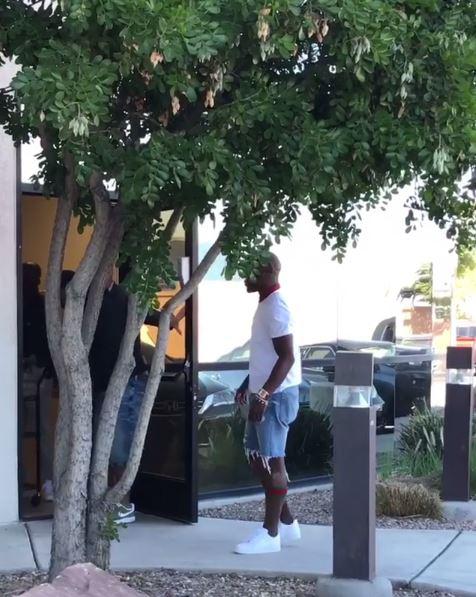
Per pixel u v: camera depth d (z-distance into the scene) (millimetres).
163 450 6785
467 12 4320
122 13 3420
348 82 4113
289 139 3945
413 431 8656
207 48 3486
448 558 5609
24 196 7512
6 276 6316
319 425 8320
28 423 7277
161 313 4496
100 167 3795
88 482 4465
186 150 3715
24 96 3434
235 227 3957
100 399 6465
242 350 7695
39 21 4121
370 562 4645
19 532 6164
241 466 7617
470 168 4527
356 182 4359
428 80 4078
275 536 5723
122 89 4172
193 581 5109
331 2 3738
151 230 4000
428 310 9742
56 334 4367
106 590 3588
